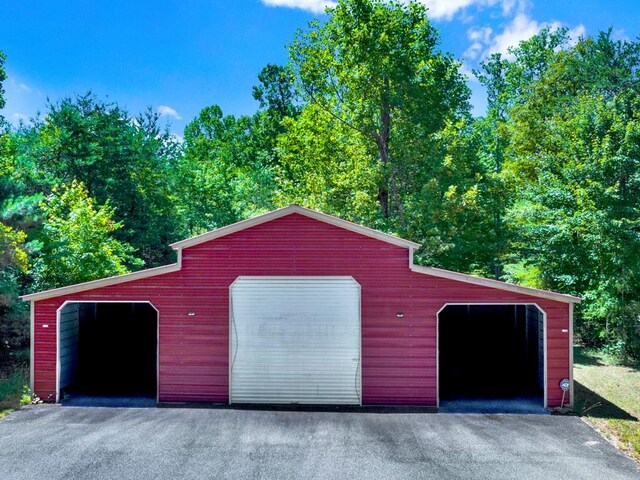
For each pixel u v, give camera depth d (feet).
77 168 100.68
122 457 30.83
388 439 33.96
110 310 60.23
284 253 42.01
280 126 162.91
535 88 105.40
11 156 89.04
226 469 29.25
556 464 29.99
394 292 41.47
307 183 92.53
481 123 124.16
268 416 38.65
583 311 62.18
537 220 69.15
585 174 63.87
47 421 37.47
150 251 117.80
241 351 41.91
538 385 47.03
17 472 28.73
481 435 34.76
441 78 87.97
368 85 84.02
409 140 85.15
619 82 103.19
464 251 80.33
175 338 42.24
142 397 43.91
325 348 41.60
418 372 41.27
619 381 49.78
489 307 63.67
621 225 58.29
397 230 81.82
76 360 50.47
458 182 81.05
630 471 29.04
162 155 178.50
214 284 42.16
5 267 58.18
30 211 61.26
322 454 31.42
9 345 56.49
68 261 67.21
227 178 133.39
